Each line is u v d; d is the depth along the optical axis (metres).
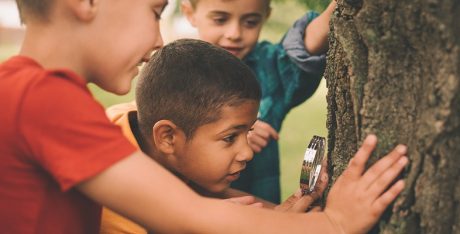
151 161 1.54
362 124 1.64
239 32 2.90
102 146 1.48
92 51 1.60
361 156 1.60
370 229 1.64
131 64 1.66
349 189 1.62
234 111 1.96
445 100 1.46
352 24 1.65
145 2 1.65
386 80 1.58
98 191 1.49
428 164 1.53
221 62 2.01
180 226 1.55
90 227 1.71
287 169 5.63
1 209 1.53
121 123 2.06
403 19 1.50
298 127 7.00
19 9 1.64
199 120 1.96
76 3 1.55
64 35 1.58
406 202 1.57
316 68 2.75
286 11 4.64
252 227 1.59
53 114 1.45
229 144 2.01
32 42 1.60
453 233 1.56
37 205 1.54
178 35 9.16
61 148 1.46
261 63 2.98
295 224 1.61
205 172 2.03
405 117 1.57
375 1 1.54
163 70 2.04
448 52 1.45
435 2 1.43
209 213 1.56
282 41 2.96
